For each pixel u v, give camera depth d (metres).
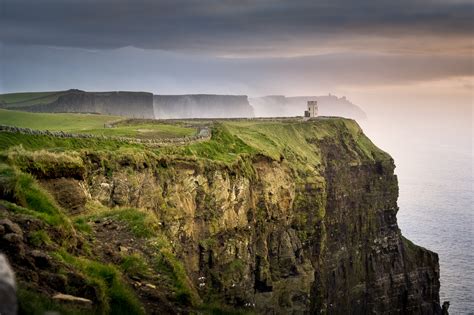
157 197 64.06
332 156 162.88
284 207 105.25
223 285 74.38
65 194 37.22
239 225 84.19
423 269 177.50
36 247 23.69
